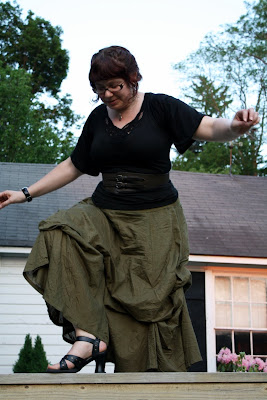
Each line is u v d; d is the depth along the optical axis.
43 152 21.50
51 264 2.34
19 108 21.27
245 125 2.36
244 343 9.38
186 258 2.69
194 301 9.34
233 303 9.50
